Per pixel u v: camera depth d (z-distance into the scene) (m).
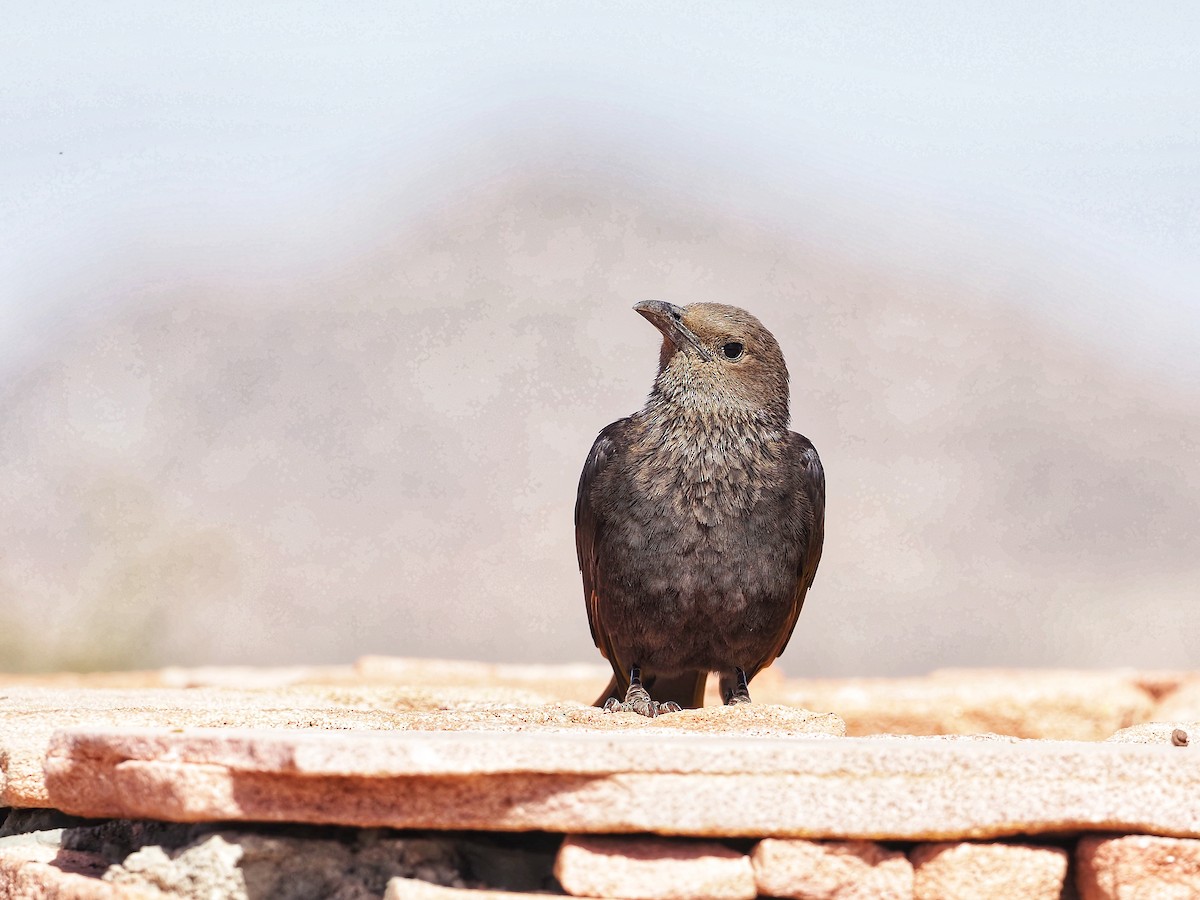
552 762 4.03
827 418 39.66
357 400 38.38
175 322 42.47
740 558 7.57
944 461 36.84
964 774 4.06
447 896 4.03
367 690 8.09
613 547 7.73
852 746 4.17
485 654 25.70
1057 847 4.20
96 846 4.67
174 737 4.23
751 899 4.08
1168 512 33.91
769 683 10.77
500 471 34.84
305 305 44.31
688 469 7.59
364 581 28.50
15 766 4.98
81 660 20.80
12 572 25.50
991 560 30.97
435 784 4.07
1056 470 36.53
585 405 38.88
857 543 31.77
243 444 34.88
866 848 4.09
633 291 46.94
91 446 33.78
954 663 25.75
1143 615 27.77
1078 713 9.67
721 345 7.71
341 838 4.29
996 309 48.31
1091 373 43.78
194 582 26.33
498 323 43.41
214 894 4.13
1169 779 4.05
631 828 4.04
